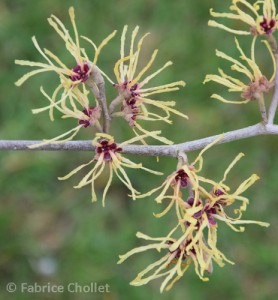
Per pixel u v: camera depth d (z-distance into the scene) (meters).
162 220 3.53
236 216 3.53
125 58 1.60
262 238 3.56
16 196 3.69
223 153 3.73
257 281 3.48
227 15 1.65
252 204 3.61
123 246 3.51
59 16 4.09
